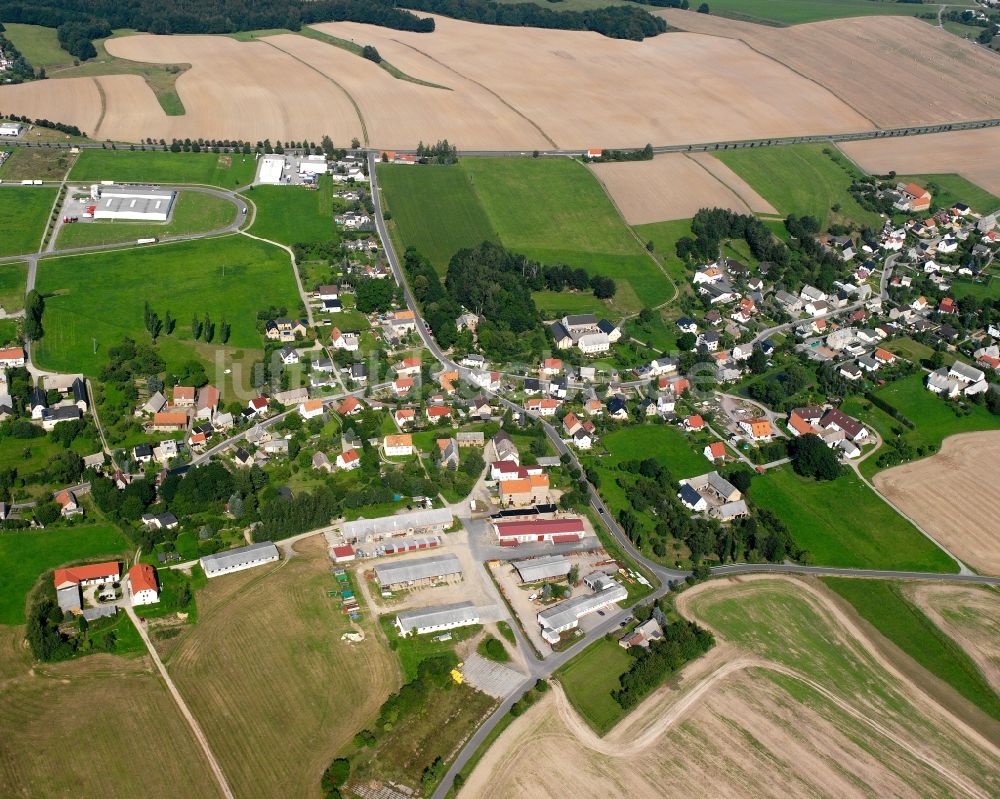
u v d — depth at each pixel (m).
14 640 183.12
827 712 180.75
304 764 162.12
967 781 168.50
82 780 157.38
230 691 175.25
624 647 191.25
